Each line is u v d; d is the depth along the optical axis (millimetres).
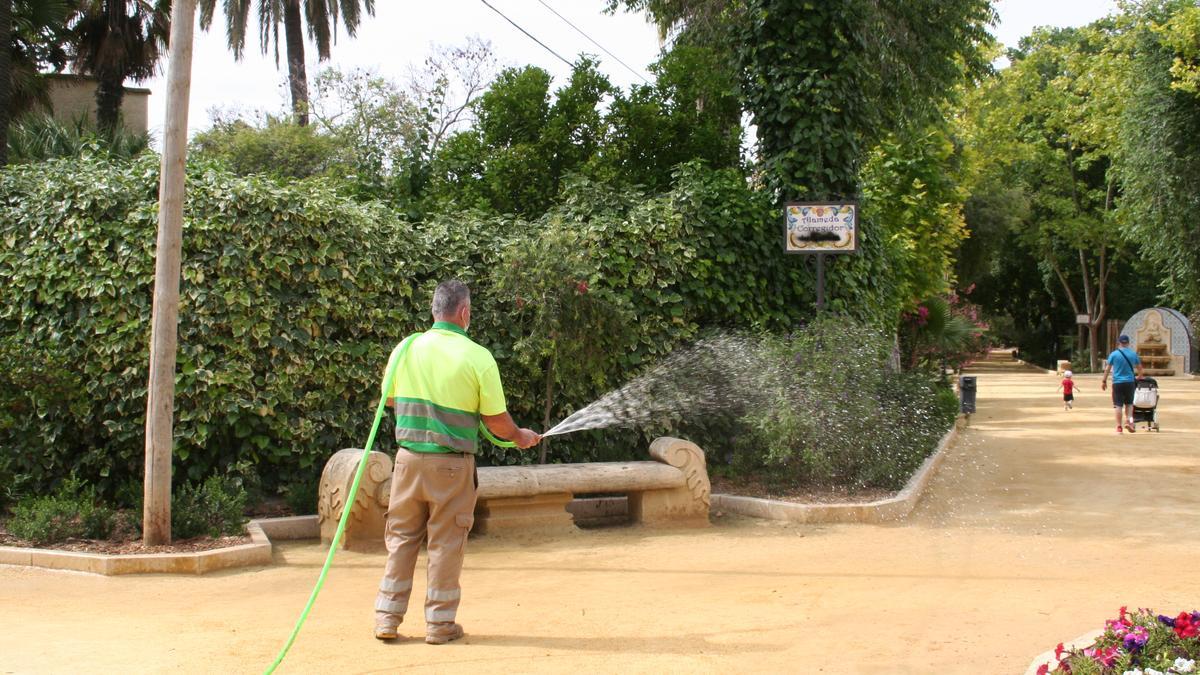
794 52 13031
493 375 5504
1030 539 8789
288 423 9578
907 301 20500
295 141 22234
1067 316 58656
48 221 9453
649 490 9555
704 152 13812
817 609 6227
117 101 23609
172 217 7836
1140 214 35938
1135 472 13320
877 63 17188
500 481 8836
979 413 24438
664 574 7418
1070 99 44125
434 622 5430
